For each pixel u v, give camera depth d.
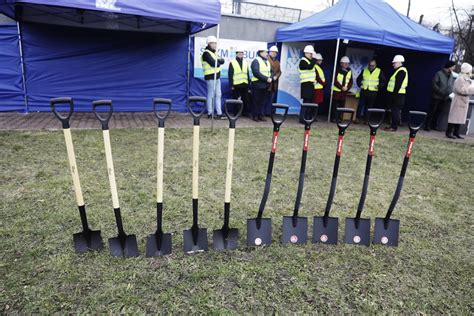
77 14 6.93
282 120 2.39
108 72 7.81
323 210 3.32
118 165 4.21
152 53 8.06
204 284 2.15
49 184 3.50
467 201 3.84
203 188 3.65
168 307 1.96
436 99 7.85
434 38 7.67
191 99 2.21
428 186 4.25
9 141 4.96
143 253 2.43
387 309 2.06
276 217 3.10
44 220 2.80
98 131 5.85
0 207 2.99
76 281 2.11
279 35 8.46
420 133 7.79
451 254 2.71
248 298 2.06
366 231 2.73
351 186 4.04
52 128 5.93
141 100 8.23
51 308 1.90
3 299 1.93
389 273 2.40
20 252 2.37
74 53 7.45
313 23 7.55
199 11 5.15
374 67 8.03
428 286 2.29
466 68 6.98
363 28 6.83
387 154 5.62
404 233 2.99
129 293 2.04
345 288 2.21
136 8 4.76
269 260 2.44
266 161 4.73
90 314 1.88
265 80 7.41
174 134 5.96
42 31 7.11
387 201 3.67
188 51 8.40
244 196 3.51
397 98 7.61
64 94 7.58
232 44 8.37
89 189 3.45
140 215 2.97
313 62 7.43
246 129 6.77
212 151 5.07
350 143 6.19
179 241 2.61
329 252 2.59
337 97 8.16
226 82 8.52
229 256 2.46
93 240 2.40
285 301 2.06
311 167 4.64
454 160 5.54
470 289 2.29
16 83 7.16
